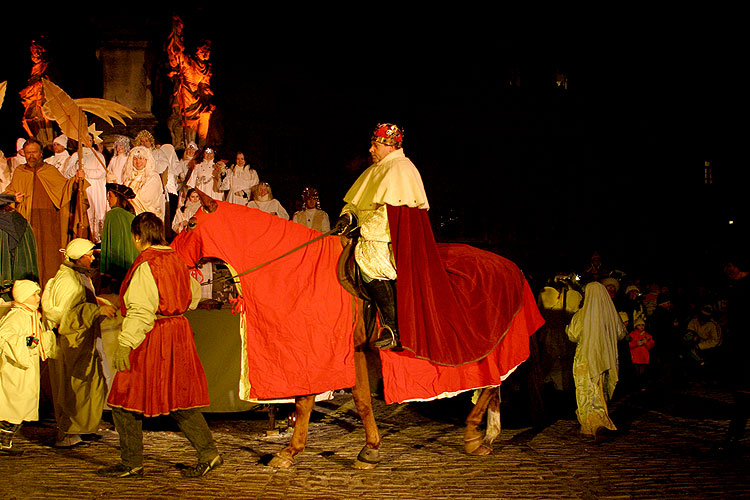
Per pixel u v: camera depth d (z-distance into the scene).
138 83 15.35
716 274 28.95
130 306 5.75
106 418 8.18
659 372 11.93
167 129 15.80
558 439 7.61
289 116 24.98
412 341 6.12
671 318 13.54
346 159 25.94
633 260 31.16
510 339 6.92
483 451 6.91
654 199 31.86
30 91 15.73
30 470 6.11
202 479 5.92
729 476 6.20
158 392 5.82
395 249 6.19
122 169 12.26
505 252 28.73
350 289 6.31
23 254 8.59
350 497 5.52
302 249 6.31
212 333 7.58
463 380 6.53
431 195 27.94
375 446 6.40
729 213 32.38
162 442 7.14
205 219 6.16
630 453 7.01
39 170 10.27
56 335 6.91
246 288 6.11
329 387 6.11
